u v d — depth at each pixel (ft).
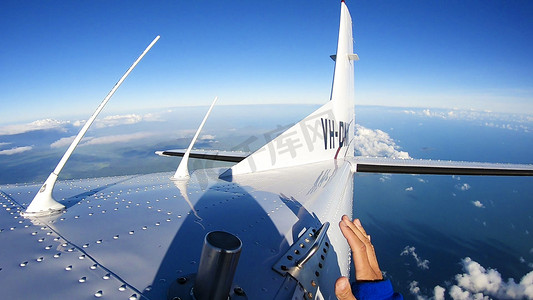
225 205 17.08
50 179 13.34
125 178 24.64
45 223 12.16
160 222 13.33
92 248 10.25
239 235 12.80
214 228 13.25
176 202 16.85
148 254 10.15
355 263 5.44
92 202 15.70
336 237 16.67
